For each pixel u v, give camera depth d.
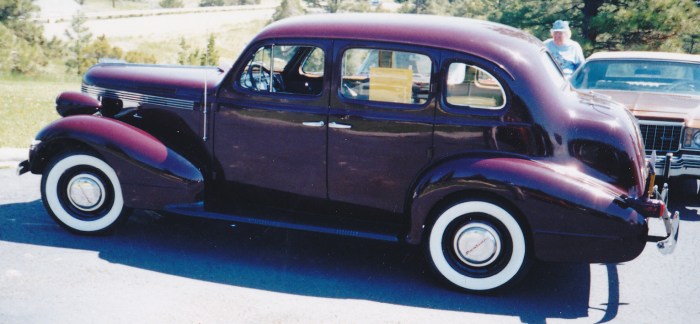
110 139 5.27
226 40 82.94
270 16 100.12
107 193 5.46
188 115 5.41
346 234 4.91
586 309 4.68
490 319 4.43
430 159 4.84
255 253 5.43
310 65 5.26
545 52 5.28
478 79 4.72
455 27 4.96
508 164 4.58
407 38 4.85
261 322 4.22
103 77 5.89
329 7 82.06
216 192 5.49
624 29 19.00
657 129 7.21
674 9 18.62
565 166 4.66
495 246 4.70
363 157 4.97
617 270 5.47
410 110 4.83
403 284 4.96
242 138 5.27
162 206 5.31
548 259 4.60
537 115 4.65
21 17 39.00
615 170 4.68
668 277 5.35
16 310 4.18
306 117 5.04
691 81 8.30
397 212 5.03
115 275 4.80
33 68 28.05
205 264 5.12
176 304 4.40
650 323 4.49
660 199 5.04
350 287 4.86
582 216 4.48
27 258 5.00
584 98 5.21
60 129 5.30
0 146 9.04
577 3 21.64
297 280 4.93
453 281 4.81
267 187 5.30
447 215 4.71
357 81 4.94
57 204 5.50
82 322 4.07
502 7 23.58
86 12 98.62
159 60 68.94
